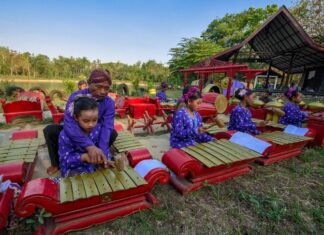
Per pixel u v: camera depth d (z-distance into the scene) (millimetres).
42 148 3902
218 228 1934
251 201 2314
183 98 3002
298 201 2424
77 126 1938
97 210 1813
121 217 1930
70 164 2012
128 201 1967
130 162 2578
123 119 6500
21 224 1764
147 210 2064
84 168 2084
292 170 3227
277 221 2059
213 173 2625
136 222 1909
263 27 12445
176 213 2094
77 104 1854
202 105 6078
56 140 2531
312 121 4766
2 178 1978
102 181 1814
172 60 31000
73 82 13555
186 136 2920
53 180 1830
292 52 14680
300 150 3871
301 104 6723
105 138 2254
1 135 4809
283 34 13445
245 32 26203
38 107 6078
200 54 25641
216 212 2152
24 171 2336
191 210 2158
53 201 1551
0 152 2607
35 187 1557
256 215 2143
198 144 2881
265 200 2381
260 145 3037
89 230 1776
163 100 7902
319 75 14984
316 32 17234
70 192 1633
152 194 2354
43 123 5941
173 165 2340
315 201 2455
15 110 5832
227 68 8469
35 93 6566
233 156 2535
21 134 3336
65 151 2016
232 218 2076
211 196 2418
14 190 1827
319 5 16938
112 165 2012
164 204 2223
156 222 1944
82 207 1711
